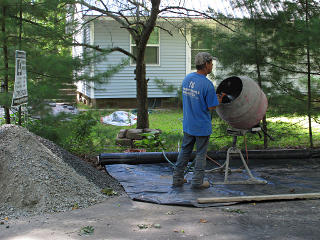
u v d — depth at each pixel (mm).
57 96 6820
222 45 7457
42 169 4727
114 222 3838
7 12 6438
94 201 4656
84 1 7953
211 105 4969
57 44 7285
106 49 7578
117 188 5367
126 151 7320
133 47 14656
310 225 3732
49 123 6992
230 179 5723
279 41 7105
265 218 3979
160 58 15125
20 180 4488
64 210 4289
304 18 7234
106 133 8383
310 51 7199
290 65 7543
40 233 3471
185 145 5277
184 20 8781
